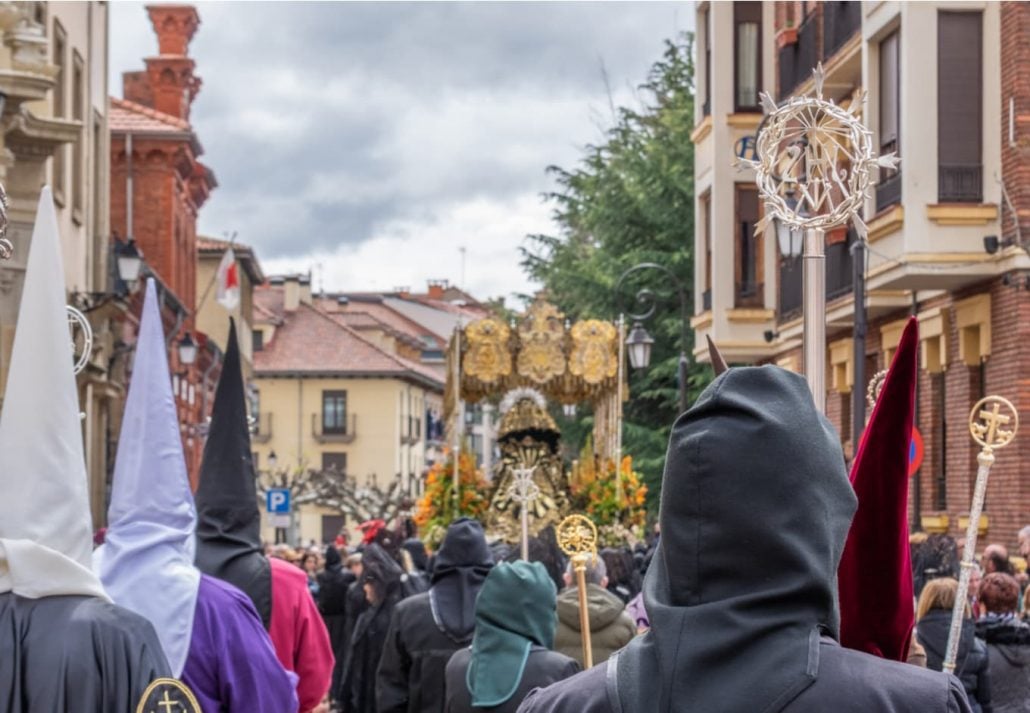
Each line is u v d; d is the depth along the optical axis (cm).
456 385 2627
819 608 314
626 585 1387
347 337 10644
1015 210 2211
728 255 3316
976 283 2358
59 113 3150
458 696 771
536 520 2511
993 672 958
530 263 5506
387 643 993
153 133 5406
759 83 3334
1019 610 1177
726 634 310
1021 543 1391
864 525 393
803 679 306
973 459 2352
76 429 532
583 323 2631
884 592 395
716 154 3325
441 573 987
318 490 6097
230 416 809
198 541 802
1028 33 2209
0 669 495
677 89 5172
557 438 2633
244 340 7881
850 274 2656
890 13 2384
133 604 639
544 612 763
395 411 10525
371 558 1658
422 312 13588
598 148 5119
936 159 2298
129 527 655
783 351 3244
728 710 305
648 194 4884
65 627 500
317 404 10519
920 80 2305
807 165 692
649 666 318
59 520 522
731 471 315
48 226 538
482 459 9381
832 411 3130
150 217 5447
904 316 2659
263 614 800
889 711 304
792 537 312
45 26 2945
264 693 650
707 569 316
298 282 10819
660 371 4578
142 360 665
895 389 389
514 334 2633
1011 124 2208
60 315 536
